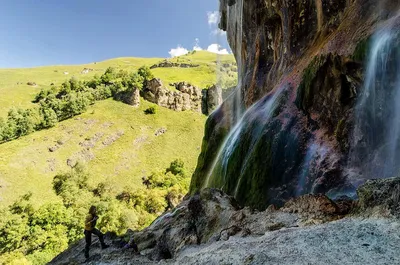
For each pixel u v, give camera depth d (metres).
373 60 12.71
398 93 11.54
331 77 15.22
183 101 134.00
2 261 59.59
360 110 13.55
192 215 14.02
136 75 138.50
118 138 108.94
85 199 78.06
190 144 116.38
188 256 9.51
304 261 6.58
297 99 17.39
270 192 15.41
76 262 12.28
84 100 117.25
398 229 7.12
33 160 86.81
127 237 15.06
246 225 10.73
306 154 15.46
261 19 26.86
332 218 9.27
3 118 111.69
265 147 16.91
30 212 68.88
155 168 101.81
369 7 14.69
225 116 32.28
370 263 6.06
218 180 22.08
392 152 11.66
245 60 31.80
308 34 20.19
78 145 99.31
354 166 13.35
